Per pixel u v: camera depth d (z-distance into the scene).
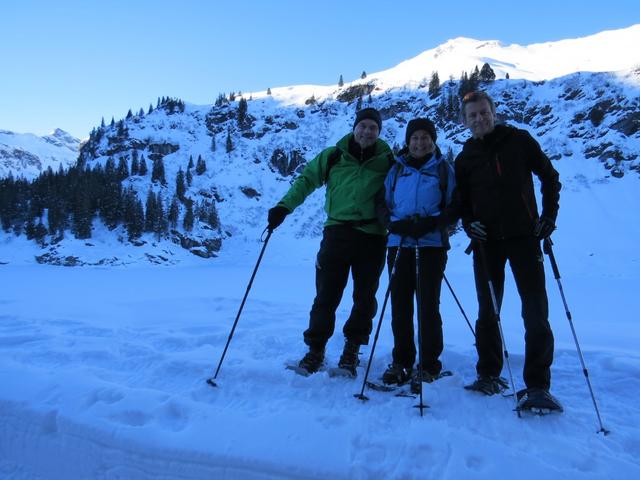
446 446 2.12
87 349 3.73
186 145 80.88
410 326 3.11
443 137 68.25
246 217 63.00
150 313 6.36
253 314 6.11
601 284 23.00
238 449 2.17
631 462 2.07
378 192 3.35
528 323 2.71
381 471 2.01
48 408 2.56
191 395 2.80
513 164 2.86
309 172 3.54
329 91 95.81
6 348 3.86
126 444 2.29
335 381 3.03
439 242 3.03
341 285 3.38
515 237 2.84
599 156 54.81
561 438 2.24
